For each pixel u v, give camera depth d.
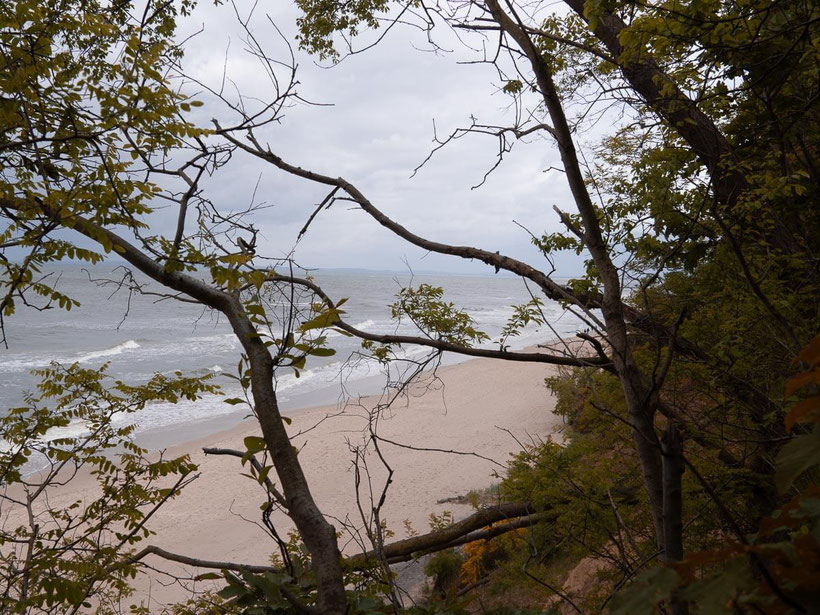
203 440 26.84
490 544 8.53
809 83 5.17
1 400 32.69
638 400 3.12
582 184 3.79
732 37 4.43
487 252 5.67
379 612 2.06
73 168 3.01
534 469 5.79
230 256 2.27
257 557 16.20
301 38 8.54
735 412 5.23
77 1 3.20
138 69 2.94
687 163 5.39
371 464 22.33
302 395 35.00
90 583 4.16
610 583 5.02
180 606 4.28
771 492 4.59
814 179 4.99
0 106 2.68
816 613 0.56
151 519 18.75
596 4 4.88
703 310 5.41
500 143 4.93
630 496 5.19
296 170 5.18
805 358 0.69
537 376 35.81
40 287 2.95
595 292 5.36
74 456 4.73
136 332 61.72
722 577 0.64
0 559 4.21
